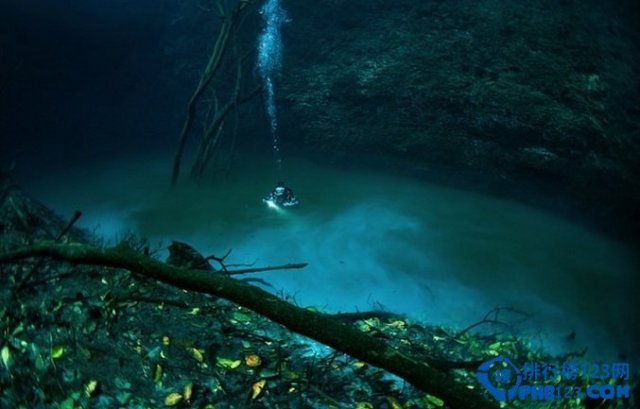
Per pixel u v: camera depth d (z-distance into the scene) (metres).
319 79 10.21
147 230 6.45
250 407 2.48
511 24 9.91
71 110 10.46
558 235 6.66
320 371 2.81
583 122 8.11
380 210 7.23
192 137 10.62
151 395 2.48
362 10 10.95
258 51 10.58
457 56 9.62
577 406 3.05
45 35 10.21
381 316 4.00
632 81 9.67
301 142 9.84
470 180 8.20
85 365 2.59
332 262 5.64
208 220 6.77
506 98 8.59
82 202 7.48
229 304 3.47
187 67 10.96
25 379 2.47
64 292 3.14
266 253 5.84
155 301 3.10
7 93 9.77
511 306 4.93
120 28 10.86
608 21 10.89
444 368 3.16
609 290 5.36
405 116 9.24
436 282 5.32
